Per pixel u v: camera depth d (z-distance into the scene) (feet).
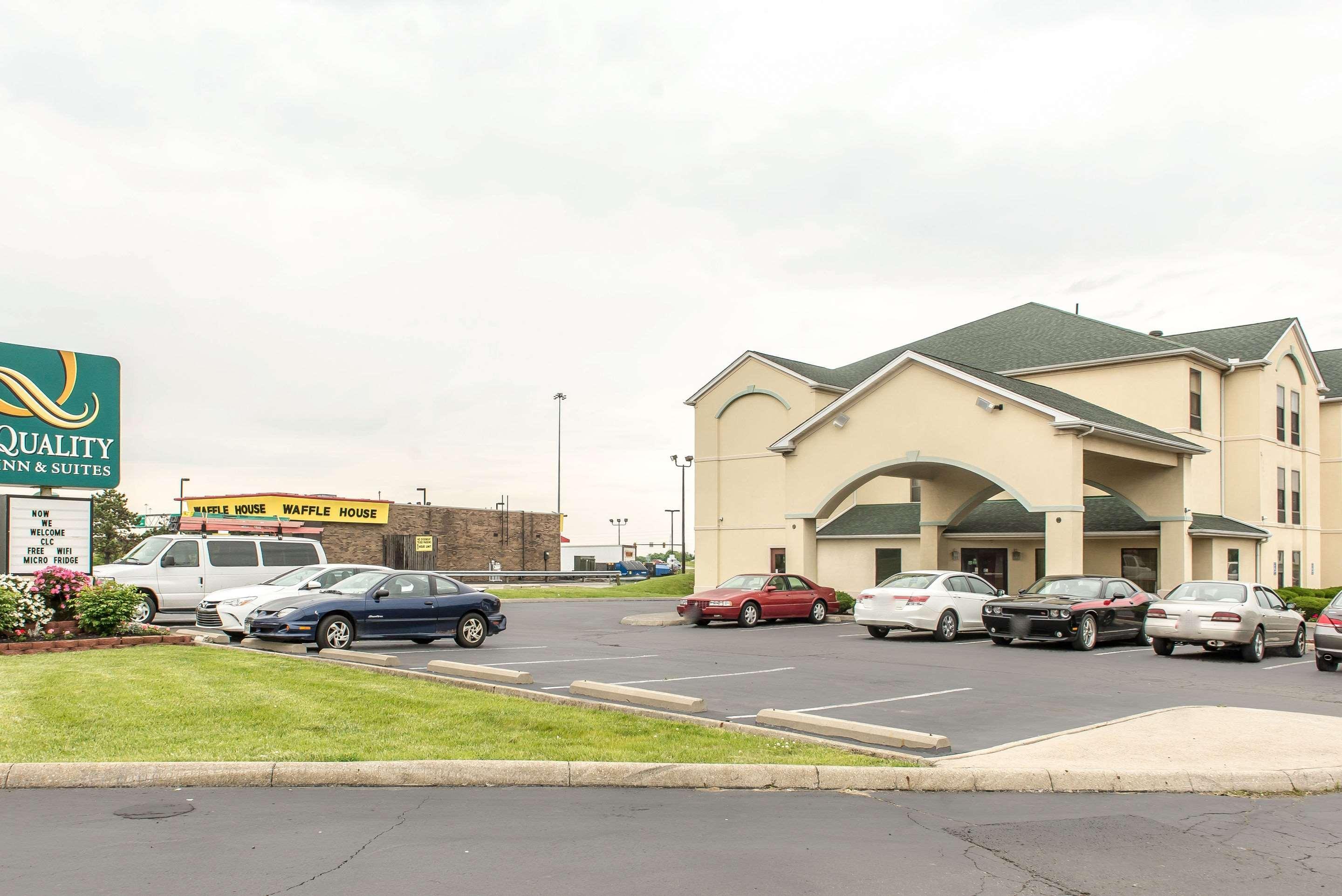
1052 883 19.47
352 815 22.99
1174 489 93.81
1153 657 64.18
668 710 37.88
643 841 21.42
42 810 22.95
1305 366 124.57
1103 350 110.63
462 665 45.93
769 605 90.79
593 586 180.55
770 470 126.21
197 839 20.89
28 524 64.08
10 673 42.11
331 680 41.32
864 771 27.30
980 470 86.53
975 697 44.78
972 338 129.80
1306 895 19.08
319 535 144.05
